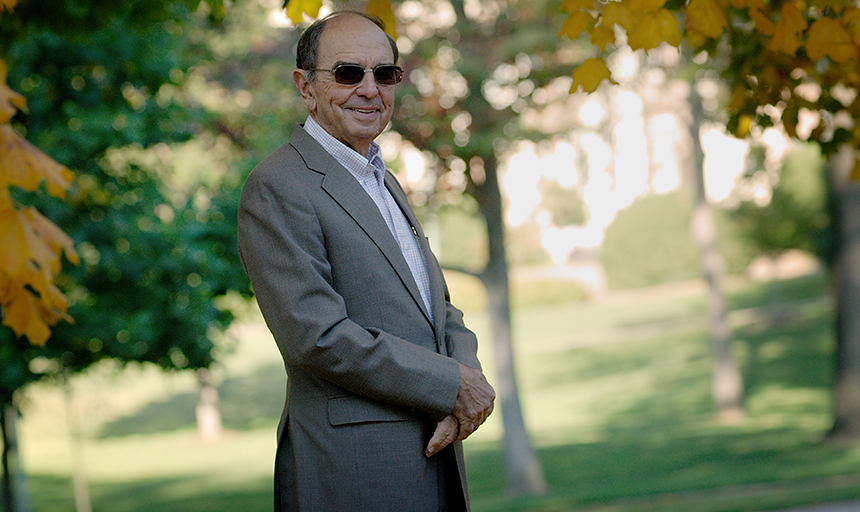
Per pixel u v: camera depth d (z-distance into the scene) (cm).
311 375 211
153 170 802
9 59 626
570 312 4241
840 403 1543
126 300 719
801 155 2772
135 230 709
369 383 197
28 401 782
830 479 1106
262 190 208
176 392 3116
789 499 951
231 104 1093
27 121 597
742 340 2969
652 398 2289
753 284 4184
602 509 1049
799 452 1464
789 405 2005
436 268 235
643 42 254
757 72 342
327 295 199
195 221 738
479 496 1462
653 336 3322
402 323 212
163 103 769
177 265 710
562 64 1192
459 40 1193
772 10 305
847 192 1533
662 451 1631
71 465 2033
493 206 1405
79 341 698
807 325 3050
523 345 3525
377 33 223
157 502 1531
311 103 226
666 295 4328
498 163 1366
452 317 240
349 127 219
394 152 1273
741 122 361
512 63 1201
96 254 728
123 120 699
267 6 1125
